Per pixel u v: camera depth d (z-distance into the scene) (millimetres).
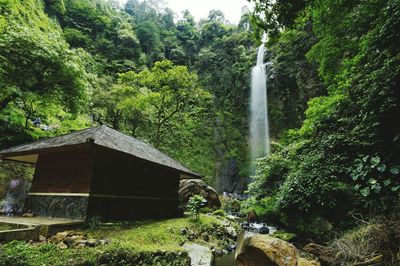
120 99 16906
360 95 7184
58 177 6113
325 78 10695
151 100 15734
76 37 26578
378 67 6785
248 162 25172
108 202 5973
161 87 16156
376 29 6914
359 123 6957
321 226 6461
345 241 4324
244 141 26844
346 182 6602
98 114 17969
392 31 6078
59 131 11016
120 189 6398
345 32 8828
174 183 9000
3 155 6559
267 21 5664
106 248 3881
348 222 5828
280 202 7828
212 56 33562
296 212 7477
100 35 30609
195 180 13445
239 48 32625
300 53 25234
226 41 34969
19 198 7273
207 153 25156
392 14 6141
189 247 5559
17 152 6270
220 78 31719
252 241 3312
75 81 9141
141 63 30672
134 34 33969
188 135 25406
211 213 11344
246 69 30516
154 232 5594
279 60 27156
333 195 6363
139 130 21500
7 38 7707
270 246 3211
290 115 25250
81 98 9750
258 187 10766
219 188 23484
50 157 6469
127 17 40531
